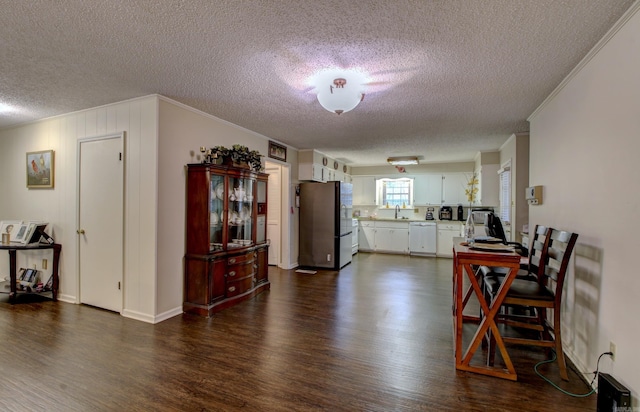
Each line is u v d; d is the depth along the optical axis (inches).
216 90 116.3
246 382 83.1
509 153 194.2
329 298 158.4
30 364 91.4
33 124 163.0
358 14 69.0
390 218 320.8
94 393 77.8
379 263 253.8
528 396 77.8
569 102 100.5
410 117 148.5
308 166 237.9
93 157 140.0
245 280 153.6
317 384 82.4
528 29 74.3
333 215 228.7
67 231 150.4
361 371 89.0
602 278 79.4
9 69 99.2
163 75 103.3
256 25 73.8
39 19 71.6
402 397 77.1
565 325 101.6
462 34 76.8
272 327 120.5
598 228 81.7
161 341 107.2
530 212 144.6
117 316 130.0
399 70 97.7
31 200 164.6
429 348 103.7
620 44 72.0
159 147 124.0
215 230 139.9
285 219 227.3
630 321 67.7
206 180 133.8
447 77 102.2
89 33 77.7
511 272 85.1
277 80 106.5
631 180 68.1
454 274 116.0
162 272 126.4
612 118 75.5
